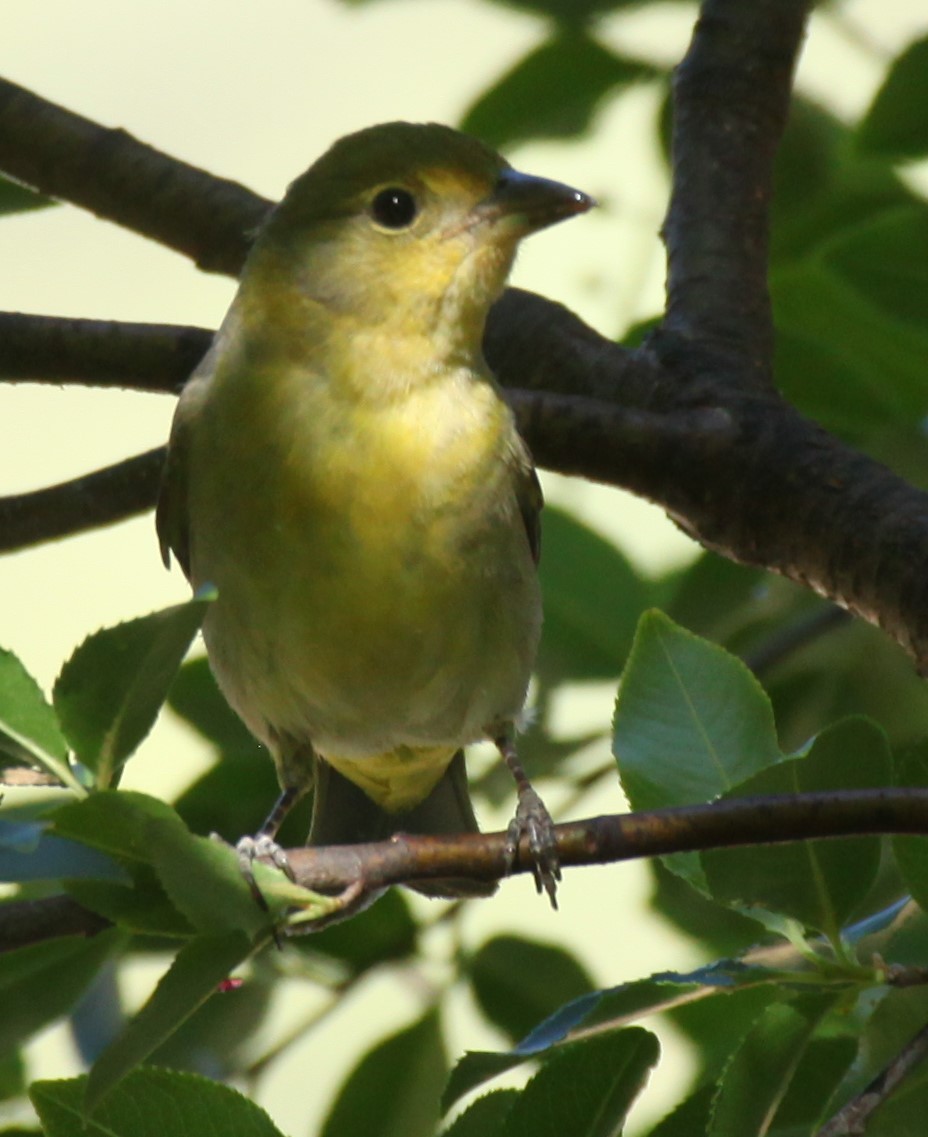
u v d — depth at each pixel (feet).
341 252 27.73
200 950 16.11
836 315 30.27
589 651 30.40
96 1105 15.81
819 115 31.71
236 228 32.17
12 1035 23.15
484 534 27.35
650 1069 17.92
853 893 18.75
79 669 16.52
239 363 27.94
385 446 26.86
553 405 28.12
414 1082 26.32
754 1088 17.99
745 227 30.14
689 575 31.50
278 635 27.45
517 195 27.84
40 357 31.07
